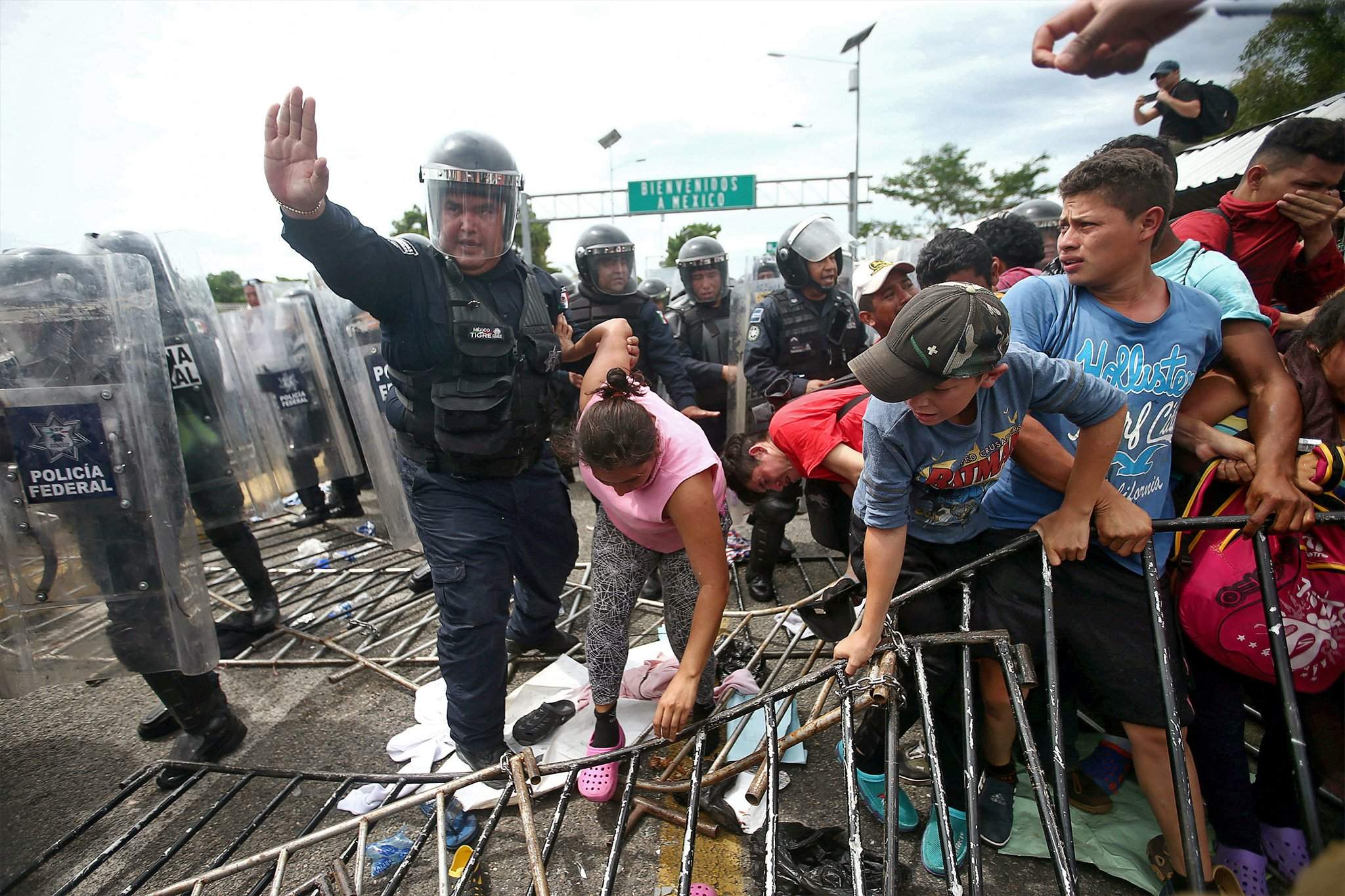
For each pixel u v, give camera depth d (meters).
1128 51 0.63
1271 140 2.04
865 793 2.16
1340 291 1.71
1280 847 1.91
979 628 1.88
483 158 2.05
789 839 2.07
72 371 2.18
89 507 2.23
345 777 2.07
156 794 2.52
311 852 2.21
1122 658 1.75
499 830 2.23
